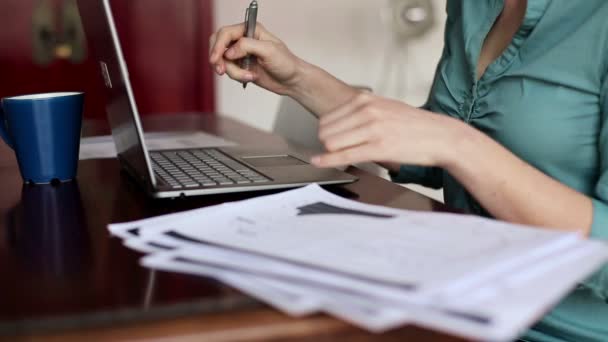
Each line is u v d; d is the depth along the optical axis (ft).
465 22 3.60
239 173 3.05
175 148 3.91
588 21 3.09
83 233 2.29
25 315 1.59
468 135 2.31
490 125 3.38
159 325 1.58
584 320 3.13
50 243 2.19
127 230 2.28
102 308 1.62
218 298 1.65
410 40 9.09
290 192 2.59
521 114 3.21
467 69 3.68
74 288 1.76
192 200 2.73
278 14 8.73
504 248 1.73
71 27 8.46
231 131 4.87
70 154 3.21
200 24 8.84
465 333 1.35
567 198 2.38
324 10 8.83
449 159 2.26
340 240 1.88
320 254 1.76
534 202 2.32
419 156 2.23
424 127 2.27
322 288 1.59
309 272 1.64
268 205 2.40
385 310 1.45
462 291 1.49
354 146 2.22
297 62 3.79
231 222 2.17
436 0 9.03
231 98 9.07
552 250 1.75
